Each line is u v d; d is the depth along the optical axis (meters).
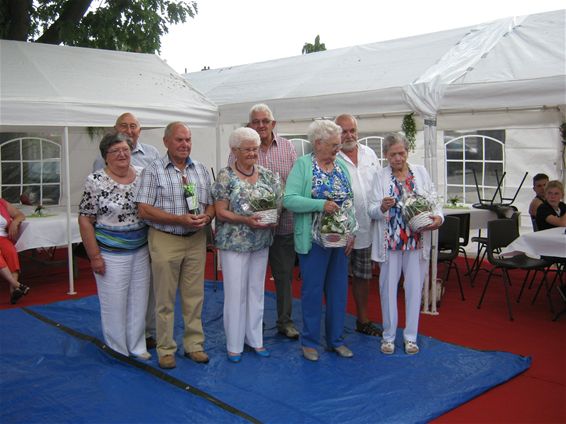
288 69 8.05
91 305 5.67
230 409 3.29
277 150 4.59
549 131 8.12
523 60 5.28
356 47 7.73
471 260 8.17
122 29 10.98
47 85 6.27
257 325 4.18
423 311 5.48
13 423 3.15
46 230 6.36
